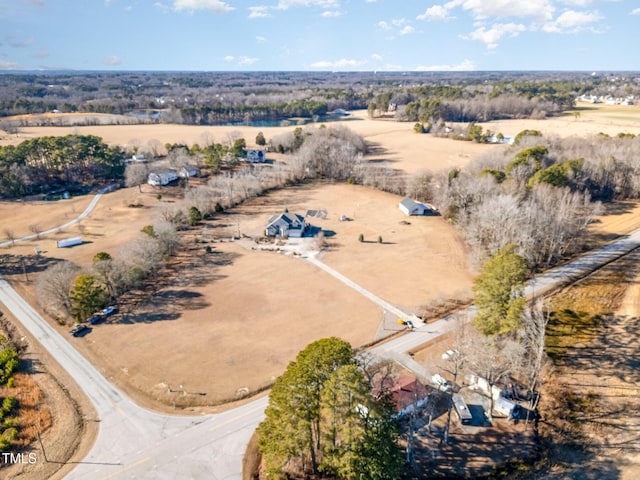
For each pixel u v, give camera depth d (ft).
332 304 216.13
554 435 141.90
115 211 348.18
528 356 166.61
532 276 233.96
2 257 269.64
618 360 171.01
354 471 112.98
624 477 126.31
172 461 130.00
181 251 281.54
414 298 220.23
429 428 141.59
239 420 145.48
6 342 182.39
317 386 115.55
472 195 310.86
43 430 140.56
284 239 299.38
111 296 221.25
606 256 255.29
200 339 188.75
